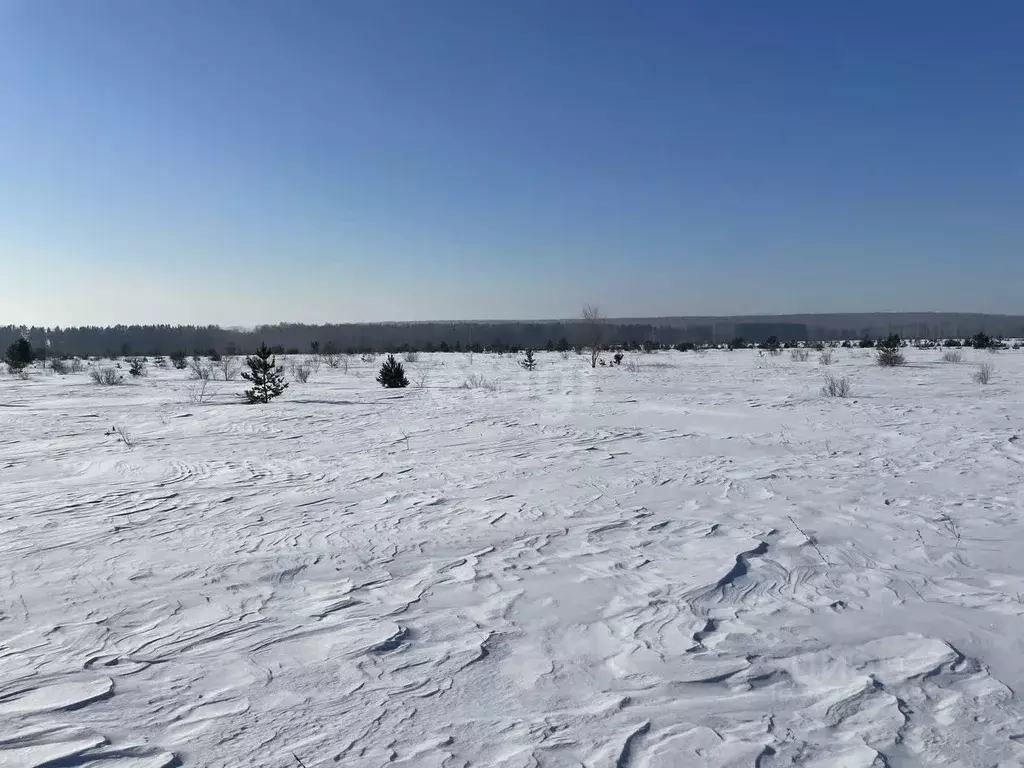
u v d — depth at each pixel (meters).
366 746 2.59
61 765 2.50
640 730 2.68
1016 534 5.40
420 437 11.45
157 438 11.78
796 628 3.68
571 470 8.39
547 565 4.82
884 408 14.47
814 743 2.58
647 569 4.69
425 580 4.54
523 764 2.46
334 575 4.68
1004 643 3.44
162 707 2.91
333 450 10.24
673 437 10.98
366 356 48.97
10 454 10.15
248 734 2.69
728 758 2.48
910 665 3.22
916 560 4.80
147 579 4.62
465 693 3.00
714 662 3.28
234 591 4.38
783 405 15.46
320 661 3.34
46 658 3.42
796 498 6.73
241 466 8.97
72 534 5.73
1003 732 2.64
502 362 40.53
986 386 19.72
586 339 41.38
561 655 3.38
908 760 2.46
